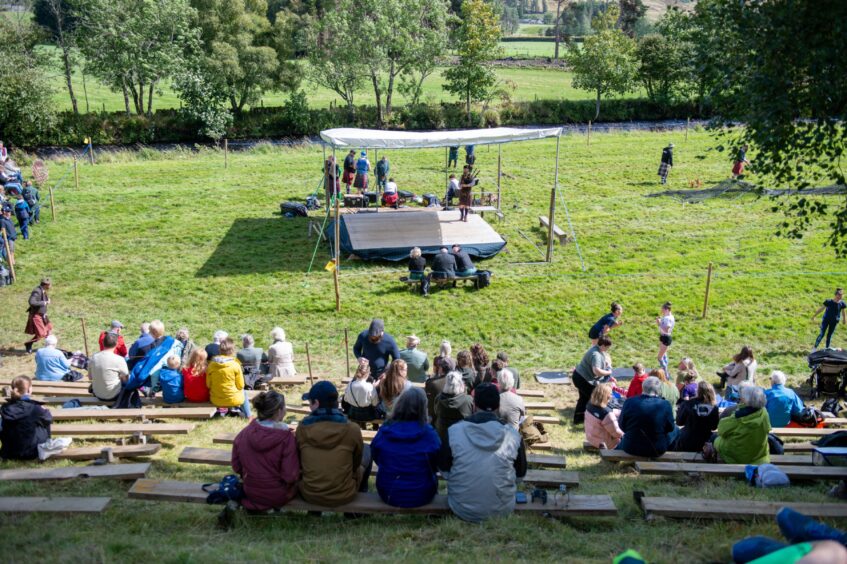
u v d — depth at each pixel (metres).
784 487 9.28
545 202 31.61
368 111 62.78
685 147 43.34
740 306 21.83
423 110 63.75
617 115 68.06
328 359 18.55
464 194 27.33
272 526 7.76
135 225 28.59
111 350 12.91
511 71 92.62
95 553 6.68
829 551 3.70
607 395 11.80
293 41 63.16
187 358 14.20
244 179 35.72
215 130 56.41
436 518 8.01
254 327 20.48
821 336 19.41
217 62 56.50
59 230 27.97
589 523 8.09
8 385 14.62
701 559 6.78
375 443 7.94
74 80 77.50
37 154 50.88
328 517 8.05
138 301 22.06
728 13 10.66
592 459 11.28
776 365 18.56
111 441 11.39
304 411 13.45
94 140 55.78
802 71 10.16
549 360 18.81
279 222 28.98
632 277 23.81
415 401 7.91
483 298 22.33
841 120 10.26
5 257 24.38
